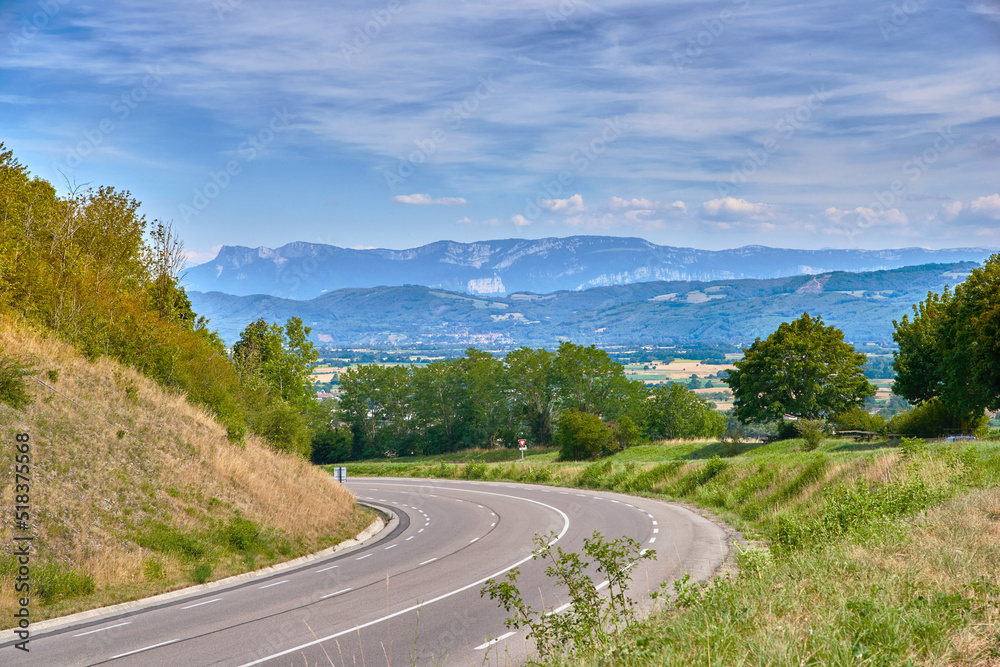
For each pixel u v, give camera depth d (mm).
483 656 9641
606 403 95125
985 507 13398
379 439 107438
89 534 16531
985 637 6441
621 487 39656
